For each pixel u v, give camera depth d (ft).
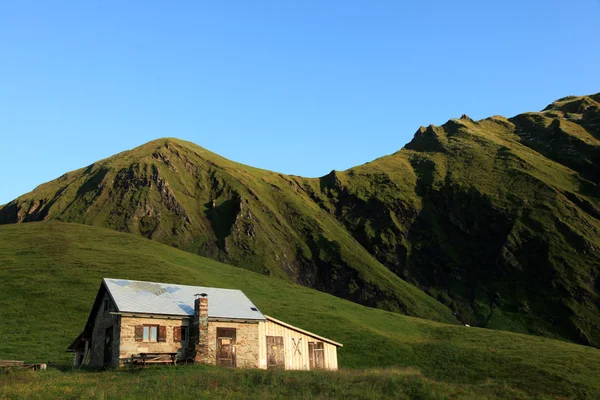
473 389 131.95
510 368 205.26
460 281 572.10
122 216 626.64
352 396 111.14
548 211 611.06
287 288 353.51
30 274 284.20
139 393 99.66
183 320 149.38
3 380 111.45
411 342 246.27
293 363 163.22
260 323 161.17
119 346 138.62
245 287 329.93
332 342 173.27
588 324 462.60
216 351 150.20
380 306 514.68
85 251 337.72
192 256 400.47
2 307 238.27
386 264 620.08
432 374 200.34
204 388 106.52
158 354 141.08
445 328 295.48
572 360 221.25
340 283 565.94
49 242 353.10
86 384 109.60
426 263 609.42
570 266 532.32
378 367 196.85
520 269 555.28
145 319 143.95
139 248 371.56
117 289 153.28
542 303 501.56
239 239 609.01
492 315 500.74
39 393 96.94
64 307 241.76
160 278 295.07
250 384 115.03
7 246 341.82
